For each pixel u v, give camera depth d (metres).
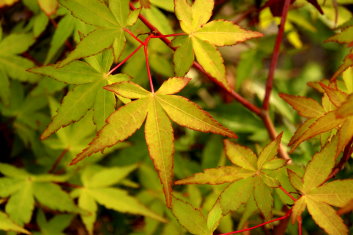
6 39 0.46
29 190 0.45
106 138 0.35
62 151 0.50
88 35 0.36
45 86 0.46
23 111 0.50
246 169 0.37
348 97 0.33
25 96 0.52
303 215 0.49
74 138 0.49
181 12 0.37
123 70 0.48
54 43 0.44
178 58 0.37
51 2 0.39
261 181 0.37
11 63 0.46
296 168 0.39
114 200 0.47
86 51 0.36
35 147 0.50
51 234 0.46
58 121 0.37
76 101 0.37
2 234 0.44
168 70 0.49
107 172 0.48
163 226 0.48
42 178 0.46
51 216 0.51
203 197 0.48
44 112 0.51
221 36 0.36
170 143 0.35
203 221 0.37
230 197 0.36
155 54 0.49
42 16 0.46
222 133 0.35
